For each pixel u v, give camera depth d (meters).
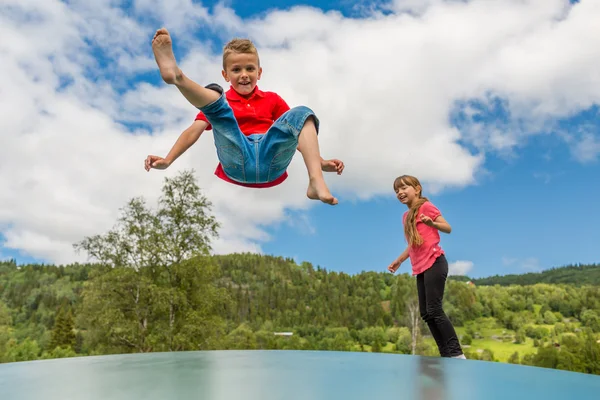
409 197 3.49
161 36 2.03
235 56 2.77
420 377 1.33
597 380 1.39
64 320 45.78
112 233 16.48
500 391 1.16
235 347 17.06
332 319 94.56
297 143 2.56
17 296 78.75
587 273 124.75
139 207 16.92
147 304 15.88
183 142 2.72
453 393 1.12
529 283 130.25
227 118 2.42
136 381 1.29
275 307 102.94
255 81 2.82
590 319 78.19
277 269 126.44
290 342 69.12
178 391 1.14
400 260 3.65
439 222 3.24
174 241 16.50
